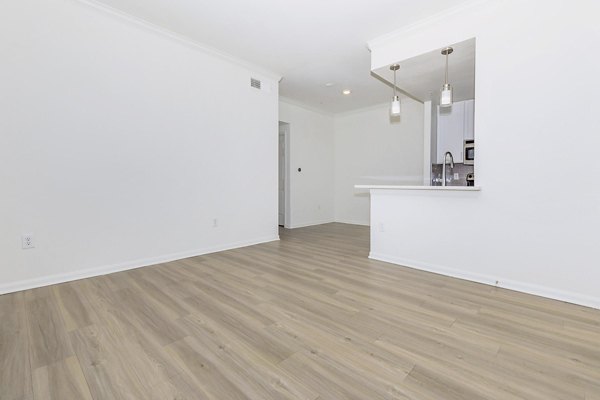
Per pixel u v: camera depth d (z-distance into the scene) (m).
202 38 3.41
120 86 2.95
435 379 1.34
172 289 2.48
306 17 2.97
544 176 2.34
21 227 2.44
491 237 2.61
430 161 5.04
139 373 1.39
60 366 1.44
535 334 1.75
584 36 2.14
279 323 1.88
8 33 2.34
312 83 4.91
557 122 2.27
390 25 3.11
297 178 6.22
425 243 3.04
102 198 2.87
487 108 2.60
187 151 3.51
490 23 2.56
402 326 1.85
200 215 3.68
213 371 1.41
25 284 2.46
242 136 4.12
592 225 2.15
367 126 6.51
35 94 2.47
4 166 2.35
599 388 1.28
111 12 2.84
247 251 3.89
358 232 5.55
